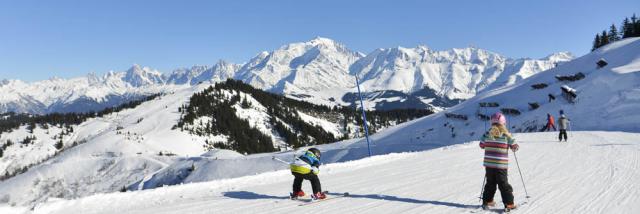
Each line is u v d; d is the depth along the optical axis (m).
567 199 8.99
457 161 16.80
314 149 9.95
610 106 55.50
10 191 147.12
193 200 10.36
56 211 9.48
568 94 66.00
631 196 8.96
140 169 149.00
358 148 84.50
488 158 8.31
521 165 14.60
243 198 10.37
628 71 63.50
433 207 8.72
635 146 19.61
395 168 15.53
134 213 8.99
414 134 90.69
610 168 12.99
